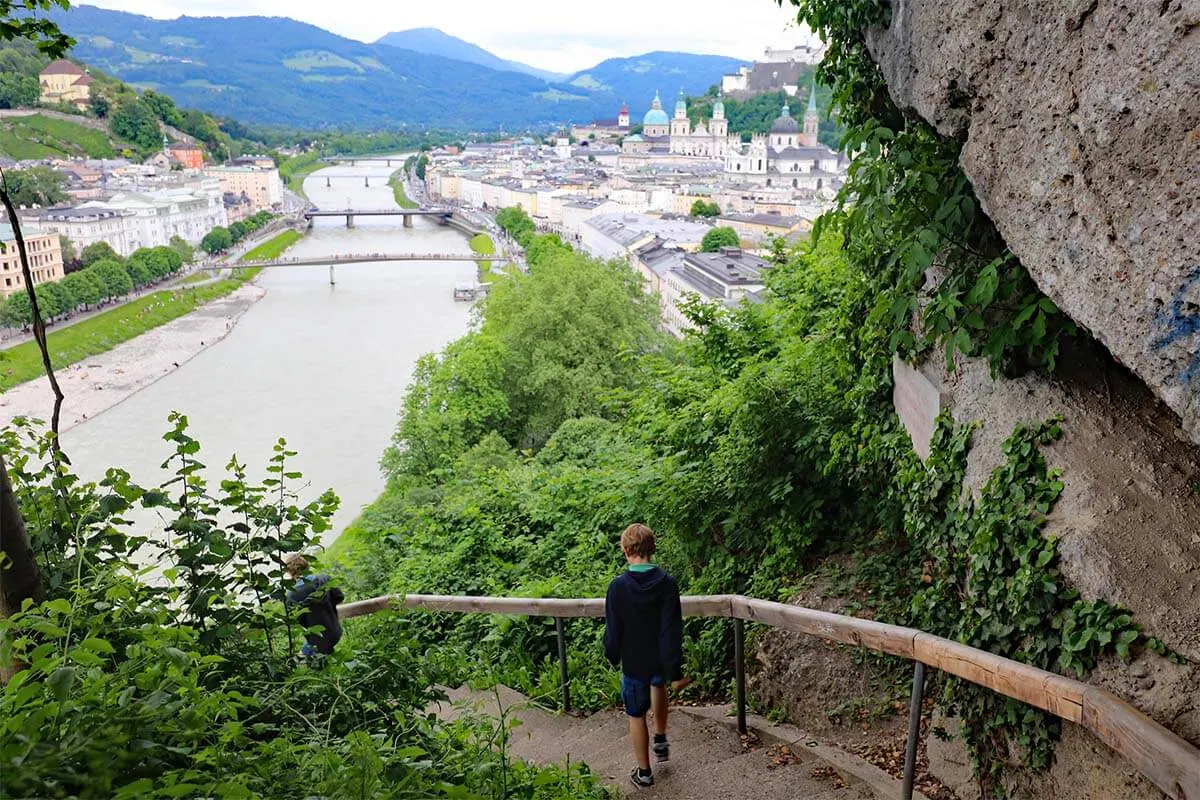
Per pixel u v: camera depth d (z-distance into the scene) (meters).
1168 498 3.86
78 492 4.71
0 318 66.31
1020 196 3.88
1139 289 3.14
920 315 5.67
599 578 8.86
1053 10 3.53
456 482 22.12
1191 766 2.70
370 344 67.44
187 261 106.06
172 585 4.31
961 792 4.51
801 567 6.98
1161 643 3.41
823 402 7.43
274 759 3.14
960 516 4.88
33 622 2.95
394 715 4.20
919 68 4.78
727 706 6.22
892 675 5.60
